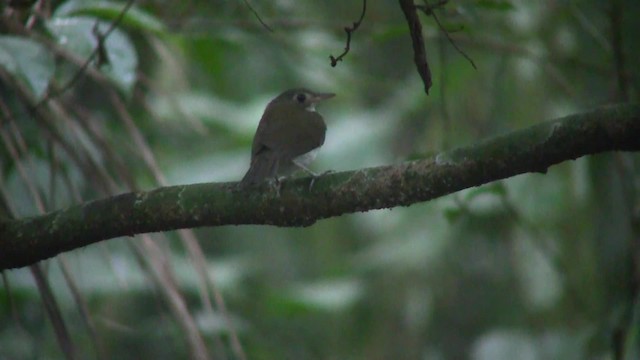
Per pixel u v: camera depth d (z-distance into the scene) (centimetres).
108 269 1078
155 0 1023
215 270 1191
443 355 1173
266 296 1225
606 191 1044
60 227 648
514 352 1095
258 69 1313
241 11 1102
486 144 571
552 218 1073
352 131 1311
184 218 632
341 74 1255
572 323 1080
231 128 1284
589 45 1082
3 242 657
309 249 1321
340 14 1262
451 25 879
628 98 916
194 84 1279
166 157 1228
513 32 1076
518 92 1084
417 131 1260
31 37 779
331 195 608
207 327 1052
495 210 1087
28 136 880
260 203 619
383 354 1195
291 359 1203
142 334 1062
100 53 744
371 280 1229
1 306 1051
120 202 641
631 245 906
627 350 877
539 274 1103
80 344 1036
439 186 584
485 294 1166
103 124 984
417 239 1195
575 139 552
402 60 1388
